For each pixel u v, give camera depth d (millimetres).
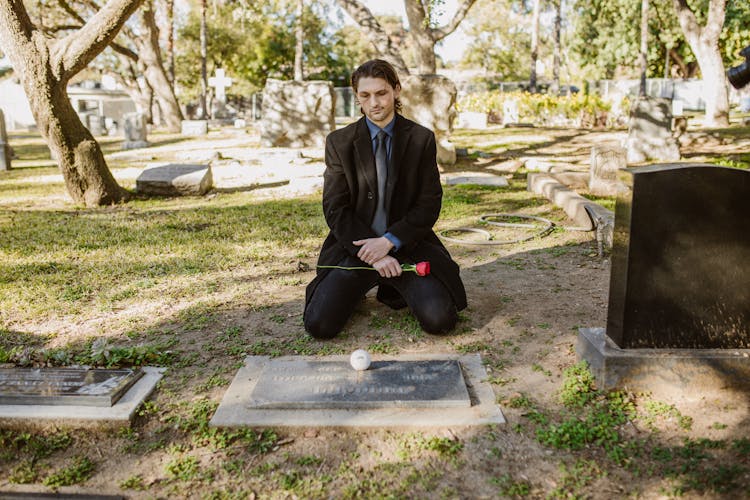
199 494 2439
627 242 3029
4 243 6445
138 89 30594
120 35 29141
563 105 26047
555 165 12414
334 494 2416
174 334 4020
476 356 3561
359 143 3857
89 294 4855
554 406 3025
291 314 4363
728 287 3104
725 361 3080
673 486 2414
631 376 3094
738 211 3023
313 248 6309
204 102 32812
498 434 2789
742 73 3303
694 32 20812
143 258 5895
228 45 41000
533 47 31125
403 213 3982
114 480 2543
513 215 7656
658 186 2967
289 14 40969
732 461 2559
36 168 13758
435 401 2957
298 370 3283
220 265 5656
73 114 8703
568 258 5797
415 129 3883
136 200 9414
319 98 16391
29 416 2875
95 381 3184
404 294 3980
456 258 5895
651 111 13102
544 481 2475
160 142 19703
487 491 2416
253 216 7922
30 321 4289
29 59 8156
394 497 2381
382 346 3734
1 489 2480
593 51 44000
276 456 2670
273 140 16734
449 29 14766
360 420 2859
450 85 12859
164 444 2781
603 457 2621
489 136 19516
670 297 3088
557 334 3912
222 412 2957
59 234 6875
